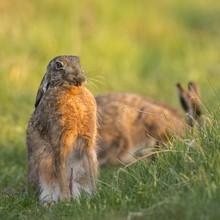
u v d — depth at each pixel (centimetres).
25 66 4200
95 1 5828
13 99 3784
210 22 6369
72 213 1973
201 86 4359
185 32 6025
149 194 1923
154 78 4884
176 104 4028
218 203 1752
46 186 2255
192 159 2003
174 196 1839
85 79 2147
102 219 1850
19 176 2686
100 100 3039
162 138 2842
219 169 1911
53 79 2186
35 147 2273
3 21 4769
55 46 4556
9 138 3272
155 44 5634
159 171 2041
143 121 2936
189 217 1723
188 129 2208
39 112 2242
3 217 2055
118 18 5838
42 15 5291
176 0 6638
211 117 2202
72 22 5256
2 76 4034
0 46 4456
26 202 2214
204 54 5378
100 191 2077
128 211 1869
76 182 2266
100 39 5097
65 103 2164
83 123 2192
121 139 2944
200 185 1867
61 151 2183
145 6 6231
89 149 2223
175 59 5394
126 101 3045
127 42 5244
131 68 5022
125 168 2155
